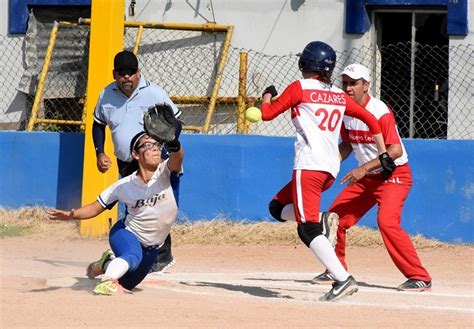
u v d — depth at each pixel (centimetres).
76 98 3856
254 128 3634
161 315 1762
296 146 2109
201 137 3350
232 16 3762
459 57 3547
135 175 2005
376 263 2917
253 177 3325
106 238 3262
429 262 2933
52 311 1780
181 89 3812
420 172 3234
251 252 3083
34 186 3491
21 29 3959
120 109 2478
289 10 3709
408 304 2109
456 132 3562
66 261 2795
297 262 2916
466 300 2214
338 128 2117
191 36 3803
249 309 1870
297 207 2094
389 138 2317
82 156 3438
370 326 1733
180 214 3353
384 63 3716
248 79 3712
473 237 3209
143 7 3847
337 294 2078
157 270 2512
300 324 1723
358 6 3641
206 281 2448
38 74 3938
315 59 2094
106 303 1867
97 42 3256
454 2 3544
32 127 3672
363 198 2441
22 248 3056
